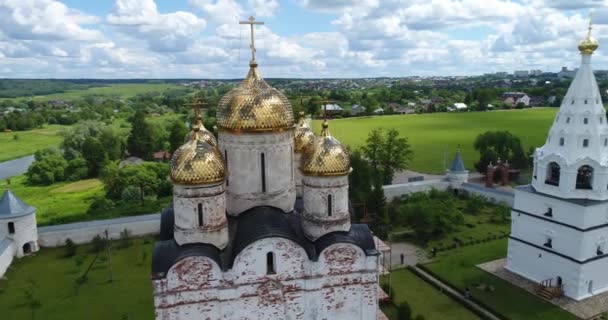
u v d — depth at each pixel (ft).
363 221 200.64
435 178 318.86
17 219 183.21
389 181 299.17
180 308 93.15
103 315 138.31
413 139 476.13
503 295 145.28
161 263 93.04
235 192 106.11
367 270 100.53
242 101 101.40
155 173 272.72
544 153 147.13
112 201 261.03
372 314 103.09
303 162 102.63
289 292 98.02
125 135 484.74
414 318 127.13
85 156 363.76
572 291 141.69
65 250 191.72
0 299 149.38
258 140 102.94
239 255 93.91
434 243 194.90
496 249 186.19
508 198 241.14
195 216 95.25
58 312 140.36
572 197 141.08
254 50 105.70
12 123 642.63
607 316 132.67
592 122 137.28
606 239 143.74
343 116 647.15
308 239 103.81
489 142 340.39
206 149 96.02
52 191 313.73
